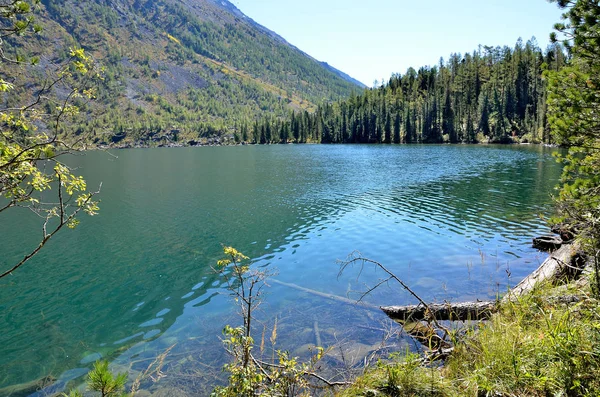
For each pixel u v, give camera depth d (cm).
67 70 456
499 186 3309
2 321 1185
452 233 1894
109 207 2975
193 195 3456
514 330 560
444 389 473
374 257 1580
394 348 795
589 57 668
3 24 394
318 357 588
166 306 1241
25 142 446
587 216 643
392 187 3472
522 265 1391
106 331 1088
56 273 1606
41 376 870
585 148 707
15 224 2550
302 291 1237
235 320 1060
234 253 584
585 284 670
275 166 6119
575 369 425
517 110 11675
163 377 799
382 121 13400
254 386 488
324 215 2459
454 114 12094
